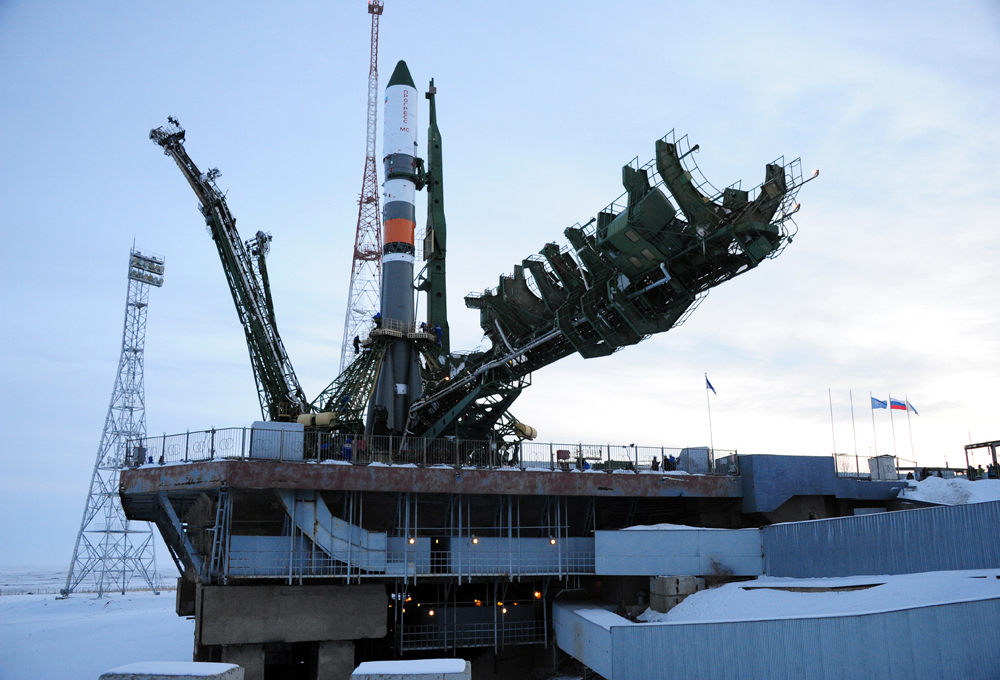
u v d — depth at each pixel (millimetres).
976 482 50094
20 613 99188
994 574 29156
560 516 52375
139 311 133750
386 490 42375
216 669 26281
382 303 71500
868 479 52438
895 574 34688
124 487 45062
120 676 25812
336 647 41219
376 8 118375
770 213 41719
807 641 27312
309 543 41875
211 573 39719
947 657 26062
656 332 48062
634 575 44344
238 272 68500
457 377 59844
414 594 48438
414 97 76750
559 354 56250
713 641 28969
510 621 48438
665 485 48188
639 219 43125
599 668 34938
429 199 73312
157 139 68750
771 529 42812
